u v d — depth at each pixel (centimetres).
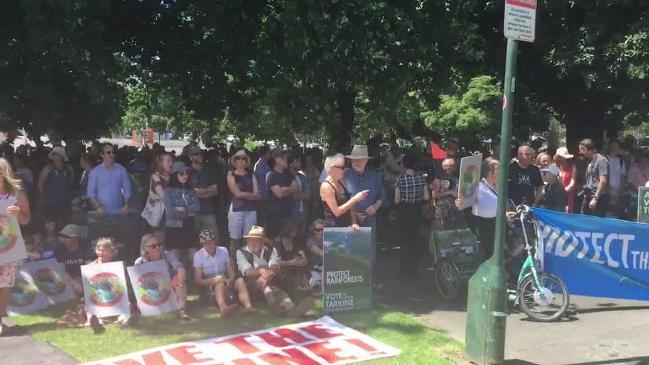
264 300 656
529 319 633
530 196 729
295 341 538
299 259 707
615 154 1004
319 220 743
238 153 769
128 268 627
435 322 634
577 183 988
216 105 1132
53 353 504
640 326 609
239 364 479
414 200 804
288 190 756
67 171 953
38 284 654
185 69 1079
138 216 775
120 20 1041
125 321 589
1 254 555
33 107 1327
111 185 745
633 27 1120
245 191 768
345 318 616
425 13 888
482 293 483
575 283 682
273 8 946
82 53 850
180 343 530
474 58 1054
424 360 493
